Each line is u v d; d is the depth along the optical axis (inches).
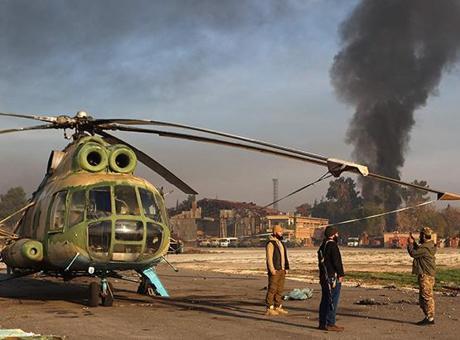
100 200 502.0
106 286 526.9
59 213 515.8
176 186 596.4
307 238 4904.0
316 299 607.5
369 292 687.7
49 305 534.3
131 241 490.0
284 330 394.0
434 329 404.2
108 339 355.3
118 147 540.7
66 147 587.8
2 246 605.3
